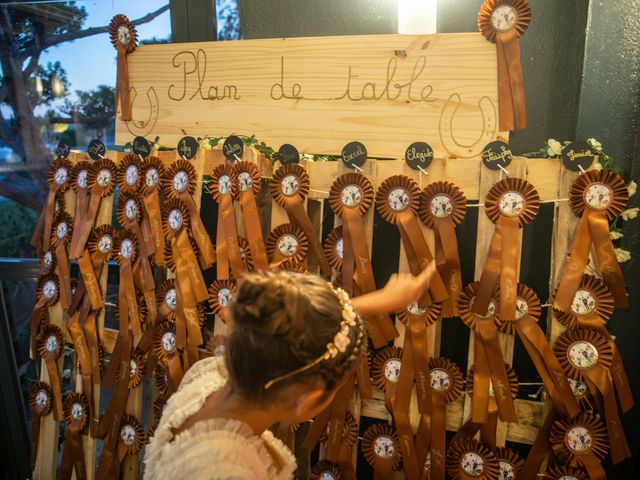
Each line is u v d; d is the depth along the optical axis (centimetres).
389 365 127
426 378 122
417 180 121
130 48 150
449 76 121
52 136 204
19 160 207
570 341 111
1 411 211
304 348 62
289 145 129
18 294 211
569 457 114
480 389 118
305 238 128
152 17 182
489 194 113
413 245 118
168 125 149
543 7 132
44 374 170
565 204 112
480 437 122
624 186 104
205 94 144
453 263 117
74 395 162
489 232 117
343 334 65
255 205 129
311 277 70
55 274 164
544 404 120
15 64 199
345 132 132
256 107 139
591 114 130
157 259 143
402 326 127
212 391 78
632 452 141
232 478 62
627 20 124
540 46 134
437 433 124
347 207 123
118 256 150
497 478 120
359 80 129
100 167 152
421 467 126
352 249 122
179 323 139
